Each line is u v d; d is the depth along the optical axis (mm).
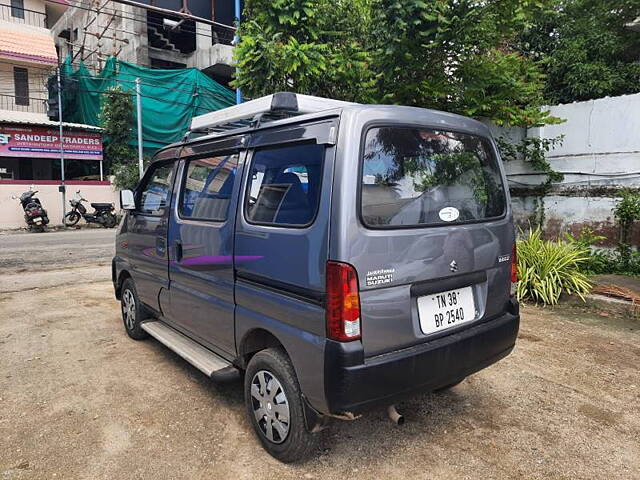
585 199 7289
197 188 3516
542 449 2846
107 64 19062
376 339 2367
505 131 8180
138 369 4027
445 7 5652
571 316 5445
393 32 5691
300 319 2461
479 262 2838
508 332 2992
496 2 5758
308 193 2486
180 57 21562
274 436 2729
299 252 2463
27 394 3559
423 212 2602
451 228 2691
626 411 3299
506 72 6594
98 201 18469
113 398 3492
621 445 2889
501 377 3844
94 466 2680
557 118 6934
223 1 21359
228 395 3545
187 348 3611
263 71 6473
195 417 3215
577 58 8461
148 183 4387
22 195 16375
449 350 2602
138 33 20094
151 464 2695
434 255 2582
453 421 3168
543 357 4242
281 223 2615
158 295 4016
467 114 6570
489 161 3094
